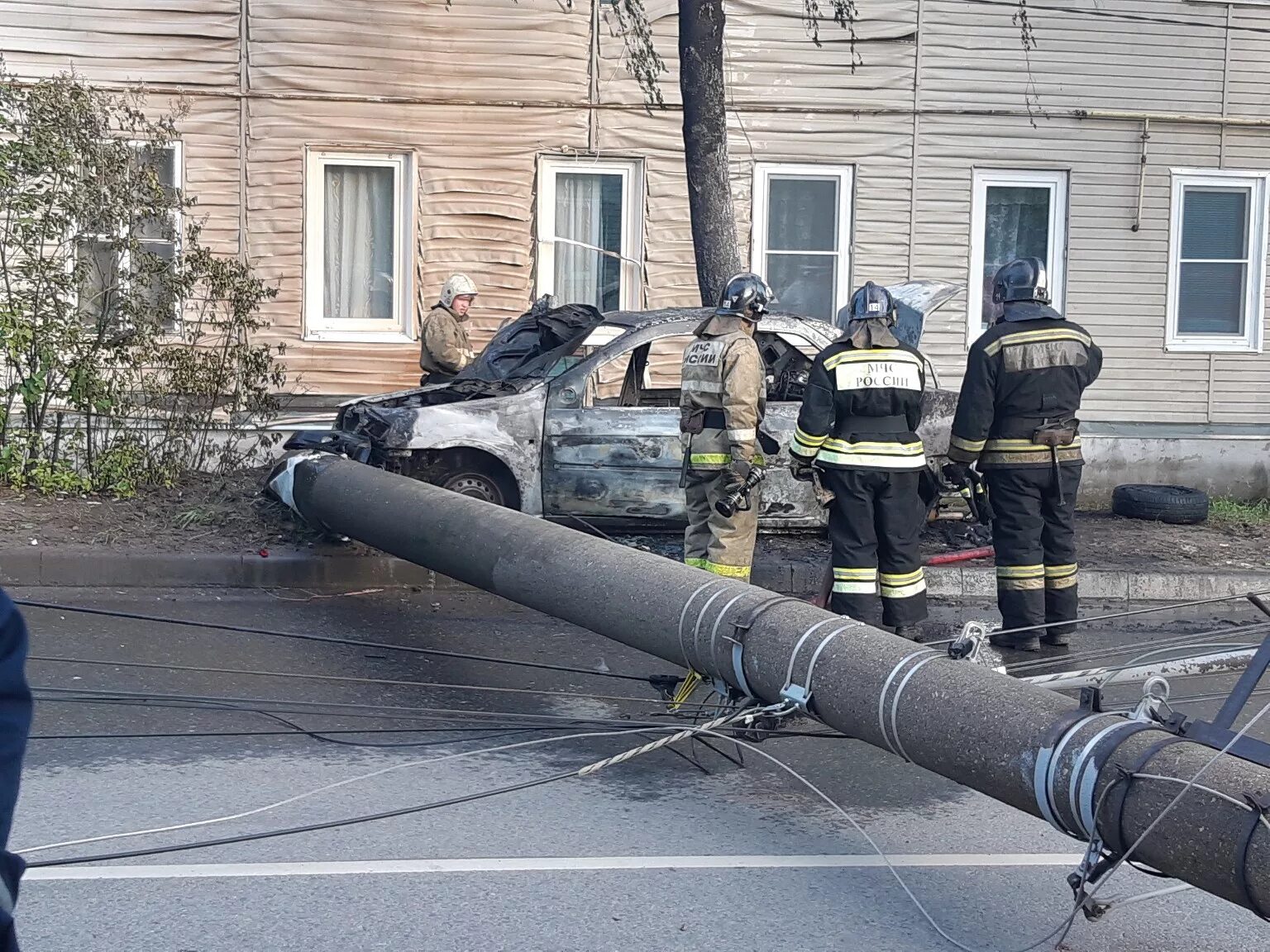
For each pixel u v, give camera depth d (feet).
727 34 41.65
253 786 16.49
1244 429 44.34
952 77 42.91
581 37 41.11
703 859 14.64
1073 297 44.11
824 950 12.49
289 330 40.47
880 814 16.38
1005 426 23.59
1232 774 10.80
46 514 29.35
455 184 41.04
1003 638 24.18
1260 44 44.04
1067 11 43.14
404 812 15.14
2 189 29.91
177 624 22.35
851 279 43.14
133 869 13.85
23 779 16.39
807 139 42.39
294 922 12.72
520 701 20.48
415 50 40.34
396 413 28.37
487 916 12.99
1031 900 13.88
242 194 39.96
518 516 21.83
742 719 16.20
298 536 29.04
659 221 42.06
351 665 22.09
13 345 29.89
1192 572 29.99
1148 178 44.06
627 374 30.89
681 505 29.14
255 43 39.60
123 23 38.86
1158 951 12.76
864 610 21.29
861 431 21.24
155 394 31.94
